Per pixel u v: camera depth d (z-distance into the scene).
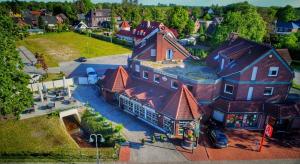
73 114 39.69
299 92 50.44
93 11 148.38
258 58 34.59
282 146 32.47
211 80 35.78
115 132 34.12
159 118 35.69
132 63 46.66
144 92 39.47
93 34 110.81
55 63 68.56
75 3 189.12
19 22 134.62
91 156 29.38
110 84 43.41
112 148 30.72
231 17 69.31
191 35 115.56
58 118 37.00
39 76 54.97
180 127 33.81
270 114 35.19
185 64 45.28
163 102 36.09
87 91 48.97
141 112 38.72
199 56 70.69
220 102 37.00
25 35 106.00
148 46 45.44
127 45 94.38
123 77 43.81
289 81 36.97
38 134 33.28
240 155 30.36
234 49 40.47
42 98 41.31
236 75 36.06
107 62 70.88
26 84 34.66
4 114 34.22
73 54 79.19
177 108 33.25
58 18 149.00
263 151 31.25
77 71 61.78
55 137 32.97
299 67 70.19
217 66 42.88
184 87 34.38
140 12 154.00
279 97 38.09
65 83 49.72
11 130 33.59
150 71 41.91
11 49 33.75
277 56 34.88
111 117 39.16
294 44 77.75
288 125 36.12
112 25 134.62
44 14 163.38
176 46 46.06
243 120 36.41
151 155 30.08
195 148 31.53
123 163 28.59
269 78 36.38
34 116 36.78
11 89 31.77
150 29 94.06
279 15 147.88
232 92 37.53
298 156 30.42
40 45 91.12
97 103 43.94
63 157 29.23
